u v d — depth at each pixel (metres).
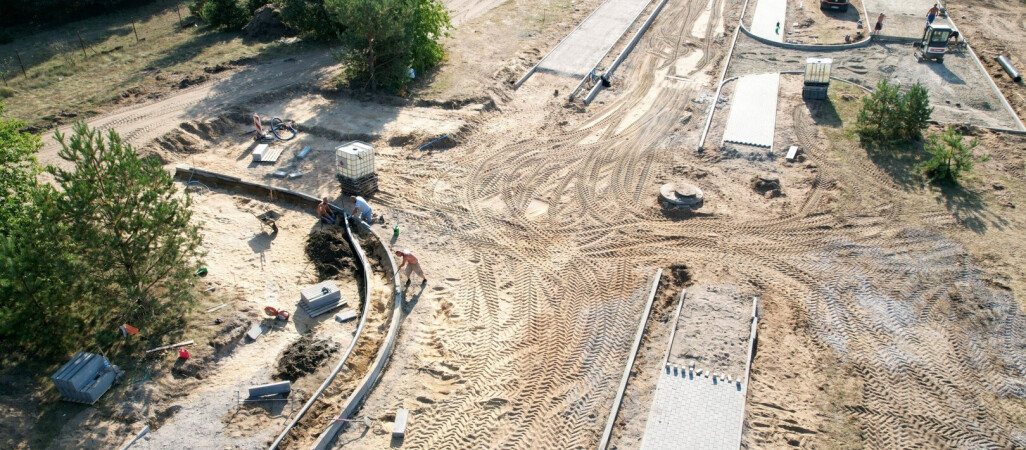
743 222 25.02
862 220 25.02
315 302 20.52
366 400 17.69
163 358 18.44
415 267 21.62
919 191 26.69
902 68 37.81
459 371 18.59
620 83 36.72
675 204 25.91
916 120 29.27
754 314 20.34
